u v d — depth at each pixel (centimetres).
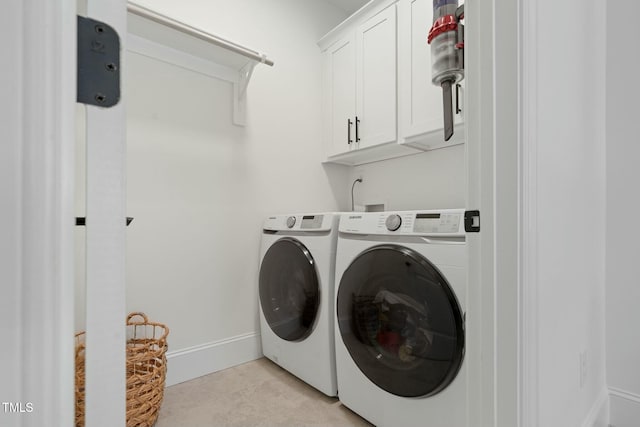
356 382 130
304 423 130
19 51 25
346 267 134
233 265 184
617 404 136
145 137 156
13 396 25
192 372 166
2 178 24
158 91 160
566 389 96
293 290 162
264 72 201
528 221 71
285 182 210
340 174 244
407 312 111
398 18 182
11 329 25
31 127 25
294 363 161
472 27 77
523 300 70
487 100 74
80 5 32
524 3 71
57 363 26
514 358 69
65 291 27
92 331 30
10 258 25
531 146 72
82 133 82
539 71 76
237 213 187
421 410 107
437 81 107
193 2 171
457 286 98
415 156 211
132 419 119
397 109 183
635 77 135
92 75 31
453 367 97
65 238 27
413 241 111
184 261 167
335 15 243
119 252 32
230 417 134
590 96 124
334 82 222
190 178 170
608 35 142
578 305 109
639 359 132
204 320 172
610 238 140
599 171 135
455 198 189
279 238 174
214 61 176
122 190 32
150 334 155
